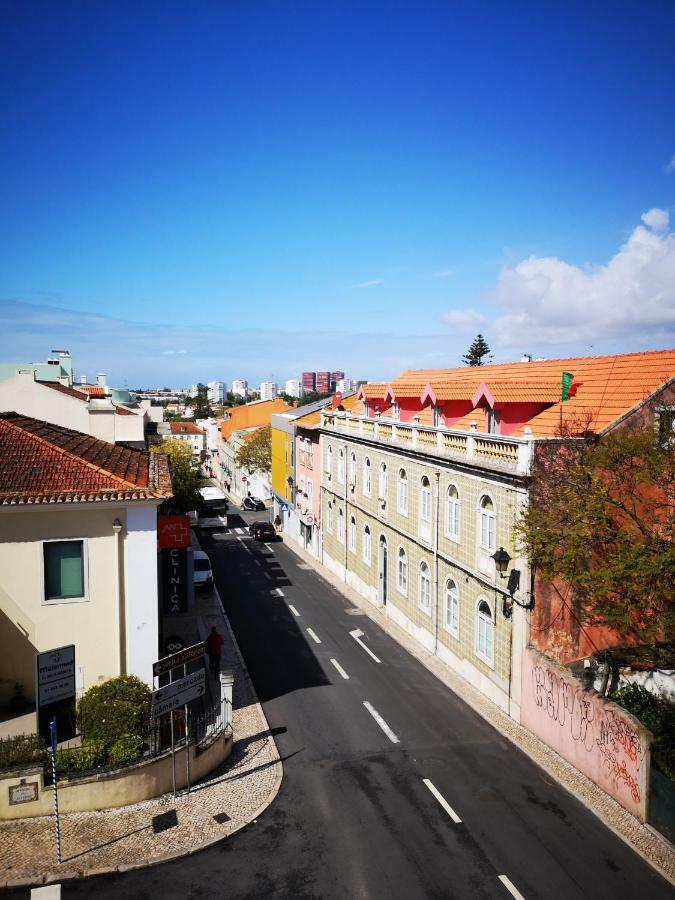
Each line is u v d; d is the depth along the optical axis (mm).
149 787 15641
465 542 23422
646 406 19938
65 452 20031
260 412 91188
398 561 30359
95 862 13367
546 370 27828
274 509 60344
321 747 18688
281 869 13359
